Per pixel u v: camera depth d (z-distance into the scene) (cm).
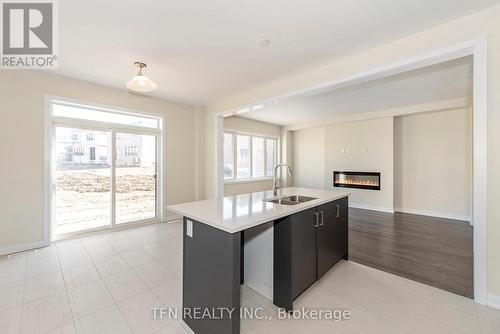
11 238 304
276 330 166
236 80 359
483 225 192
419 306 192
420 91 404
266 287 205
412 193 543
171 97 450
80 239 358
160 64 302
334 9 196
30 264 270
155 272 252
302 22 214
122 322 174
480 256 193
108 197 400
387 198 557
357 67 274
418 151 535
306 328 168
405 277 241
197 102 488
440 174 507
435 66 303
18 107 308
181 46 257
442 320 175
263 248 207
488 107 189
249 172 695
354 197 618
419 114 532
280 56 279
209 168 514
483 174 191
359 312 185
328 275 245
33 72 319
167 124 471
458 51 206
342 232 276
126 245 334
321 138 719
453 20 207
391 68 247
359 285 225
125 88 396
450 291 214
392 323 172
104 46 257
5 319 175
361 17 206
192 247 171
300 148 775
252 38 241
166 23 215
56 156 348
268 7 193
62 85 342
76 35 235
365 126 595
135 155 435
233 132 643
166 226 433
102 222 394
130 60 291
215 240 150
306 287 205
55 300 200
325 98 448
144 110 435
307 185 755
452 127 492
